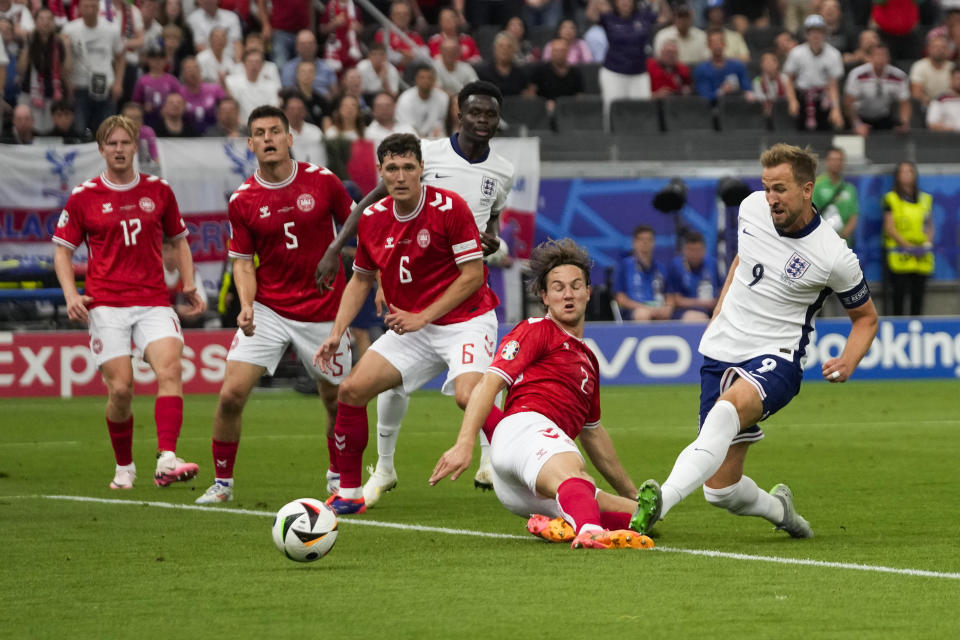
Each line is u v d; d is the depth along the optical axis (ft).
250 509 90.89
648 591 59.62
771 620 53.78
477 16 263.90
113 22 200.95
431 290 89.35
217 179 184.14
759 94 247.29
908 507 90.94
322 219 95.61
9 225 179.63
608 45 238.48
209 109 202.08
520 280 194.39
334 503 89.61
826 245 72.54
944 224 218.18
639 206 209.97
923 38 273.95
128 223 102.17
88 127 200.34
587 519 71.26
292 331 96.43
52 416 160.56
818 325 208.03
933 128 248.73
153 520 85.05
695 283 206.69
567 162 222.07
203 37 220.02
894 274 213.05
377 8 250.37
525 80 237.45
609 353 201.57
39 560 69.67
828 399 181.98
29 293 178.29
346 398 89.10
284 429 146.82
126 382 101.96
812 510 89.45
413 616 54.95
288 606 57.21
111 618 55.26
